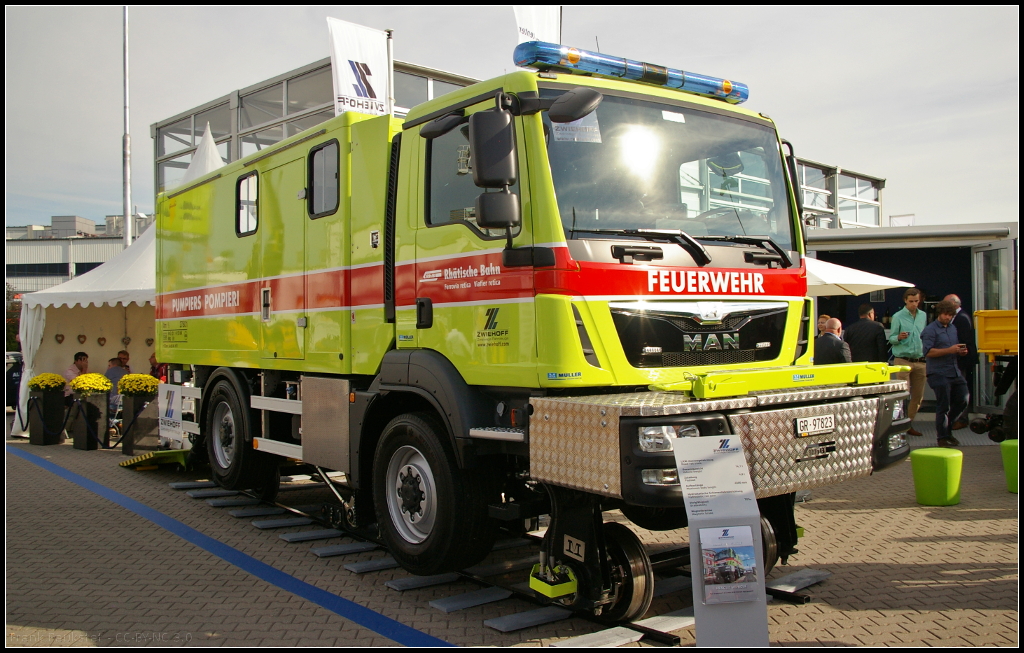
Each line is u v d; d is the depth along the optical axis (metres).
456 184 4.71
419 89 13.46
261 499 7.57
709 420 3.75
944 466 7.14
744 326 4.71
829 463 4.21
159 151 18.95
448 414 4.58
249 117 16.11
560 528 4.28
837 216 17.19
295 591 4.96
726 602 3.65
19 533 6.48
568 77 4.47
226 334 7.50
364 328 5.49
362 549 5.86
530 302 4.16
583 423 3.79
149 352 15.09
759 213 5.10
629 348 4.22
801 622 4.36
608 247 4.23
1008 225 11.95
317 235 6.04
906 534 6.23
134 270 12.63
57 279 50.84
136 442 10.76
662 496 3.59
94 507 7.49
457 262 4.66
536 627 4.32
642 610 4.26
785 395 4.08
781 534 5.02
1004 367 10.39
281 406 6.55
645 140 4.62
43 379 12.02
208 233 7.91
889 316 15.16
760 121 5.30
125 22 19.20
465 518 4.59
